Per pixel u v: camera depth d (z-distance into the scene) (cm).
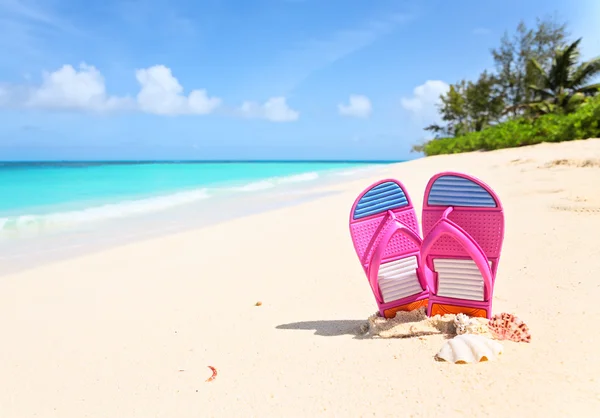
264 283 100
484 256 59
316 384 53
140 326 82
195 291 99
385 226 68
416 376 51
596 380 46
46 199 297
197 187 392
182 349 69
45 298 102
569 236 101
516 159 321
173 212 237
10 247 158
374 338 63
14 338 80
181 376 60
